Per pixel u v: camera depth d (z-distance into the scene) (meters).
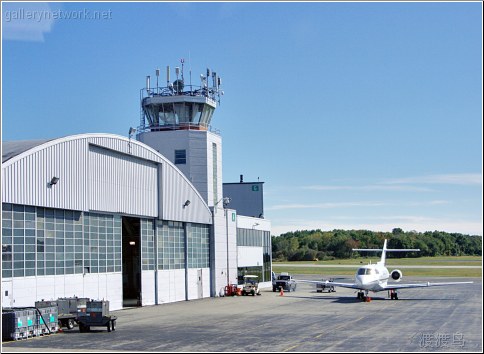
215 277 66.25
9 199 36.44
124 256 61.44
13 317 29.89
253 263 79.88
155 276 54.81
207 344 27.56
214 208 66.88
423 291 77.44
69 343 28.52
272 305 52.97
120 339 29.89
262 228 84.44
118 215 49.50
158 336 30.94
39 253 39.44
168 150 73.00
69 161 42.56
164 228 56.94
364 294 59.19
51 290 40.41
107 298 47.22
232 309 48.69
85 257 44.62
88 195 44.78
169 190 56.94
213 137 74.81
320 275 126.88
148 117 74.81
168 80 74.75
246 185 94.19
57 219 41.53
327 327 34.41
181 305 53.66
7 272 36.41
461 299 60.12
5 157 37.38
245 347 26.39
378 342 27.64
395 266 162.88
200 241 64.25
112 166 48.22
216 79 76.88
